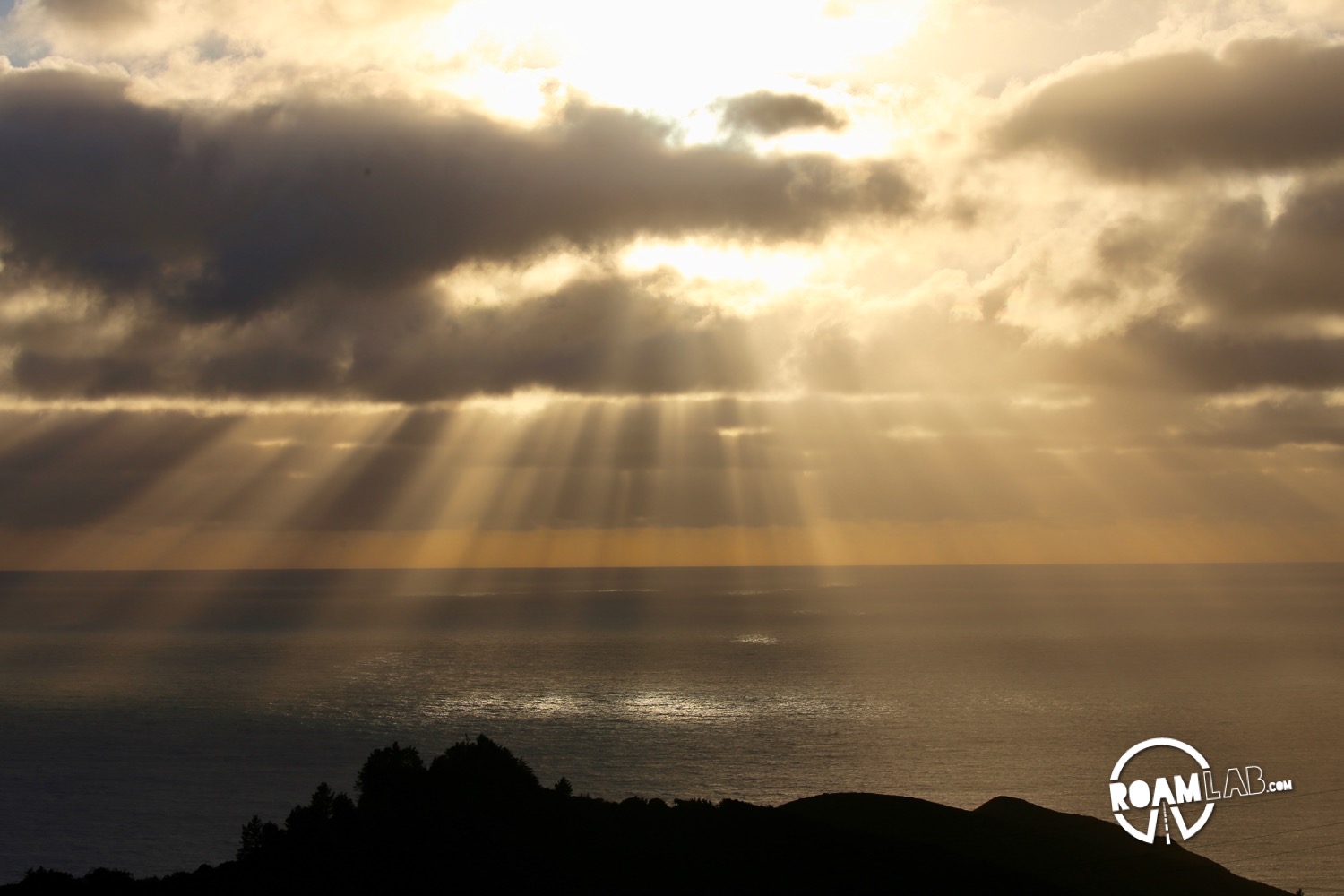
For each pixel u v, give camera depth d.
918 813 67.81
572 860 52.66
